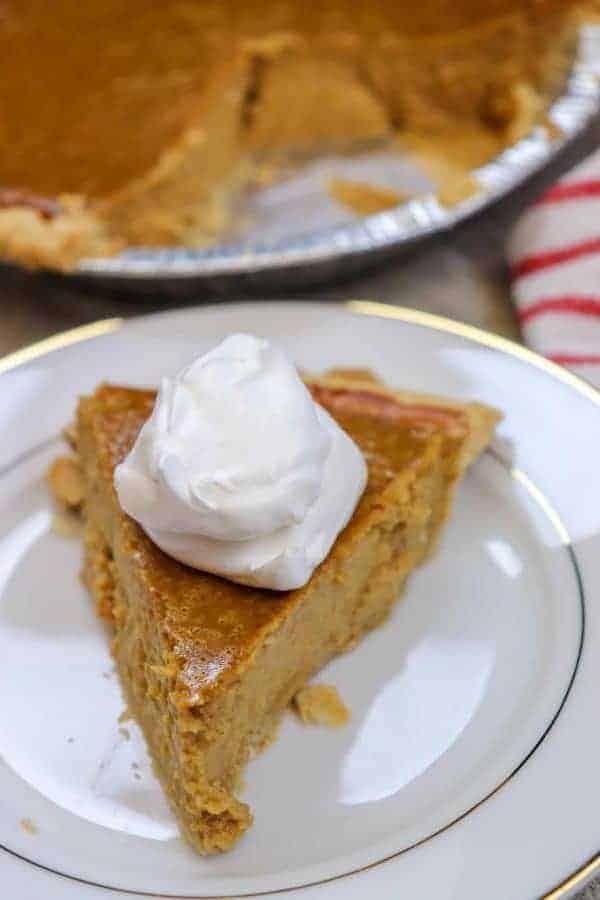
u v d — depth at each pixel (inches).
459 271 19.2
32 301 19.1
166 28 20.7
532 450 15.8
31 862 13.4
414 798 13.8
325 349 16.9
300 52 20.7
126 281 18.1
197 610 13.9
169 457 13.6
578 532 15.2
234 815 13.6
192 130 19.4
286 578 13.8
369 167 21.1
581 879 12.9
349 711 14.5
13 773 14.1
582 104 20.0
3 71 20.2
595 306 17.3
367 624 15.1
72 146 19.3
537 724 13.9
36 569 15.7
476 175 19.1
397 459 15.0
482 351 16.6
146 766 14.2
